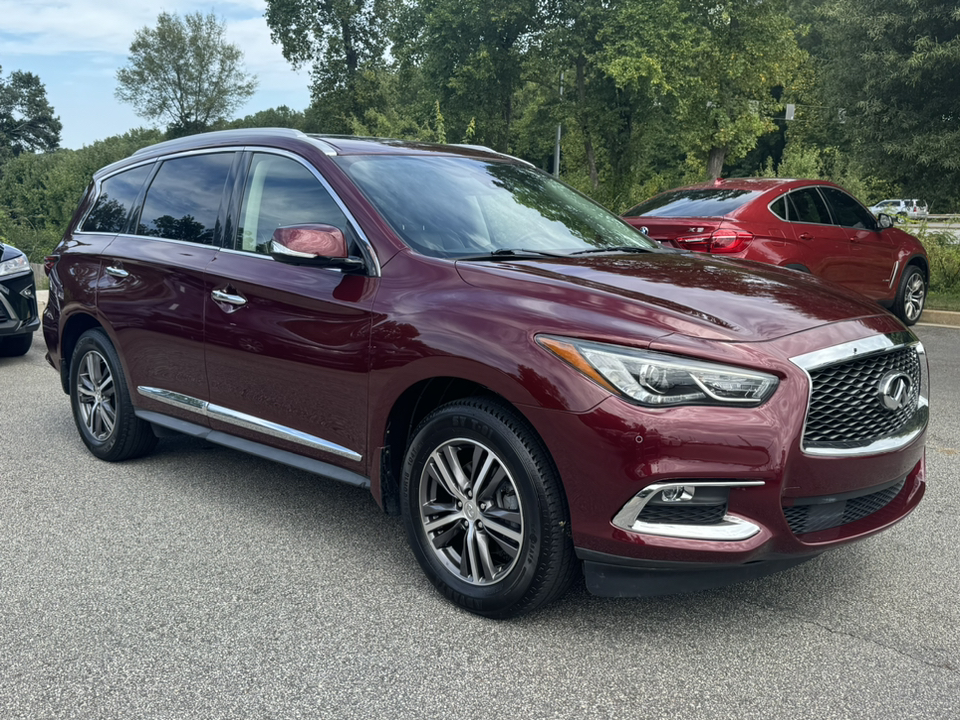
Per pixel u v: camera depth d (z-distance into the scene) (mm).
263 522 4047
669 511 2707
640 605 3199
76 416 5156
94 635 2959
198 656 2814
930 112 20734
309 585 3367
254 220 4020
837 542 2887
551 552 2848
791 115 43219
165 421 4469
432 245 3479
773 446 2643
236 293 3896
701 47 33938
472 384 3139
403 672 2719
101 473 4805
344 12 50875
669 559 2689
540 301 2951
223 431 4152
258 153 4152
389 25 51031
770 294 3143
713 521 2711
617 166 39188
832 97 22953
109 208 5016
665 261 3611
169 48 70250
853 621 3070
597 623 3055
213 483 4629
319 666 2754
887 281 9898
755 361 2674
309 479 4719
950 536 3898
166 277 4301
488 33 39531
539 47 38844
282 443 3814
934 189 21391
